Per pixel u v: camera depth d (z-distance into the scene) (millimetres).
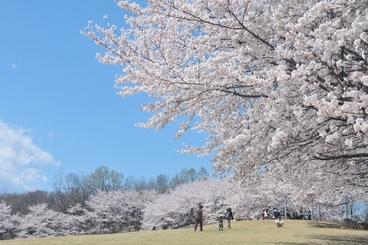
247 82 8742
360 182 22453
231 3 9391
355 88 8242
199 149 12406
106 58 10211
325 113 7598
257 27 9578
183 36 10508
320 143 10219
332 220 42500
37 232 83250
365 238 23953
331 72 8461
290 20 9625
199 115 11047
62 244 20594
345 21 9055
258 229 32875
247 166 10805
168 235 26766
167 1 9789
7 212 82125
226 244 19688
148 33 10289
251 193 50875
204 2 9492
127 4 10141
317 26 9266
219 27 9750
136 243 20328
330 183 20641
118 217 88125
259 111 9812
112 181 103875
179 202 73812
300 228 33312
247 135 9188
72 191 99875
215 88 9531
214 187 67250
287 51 8719
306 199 32219
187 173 106250
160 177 110500
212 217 65438
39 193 102000
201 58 10188
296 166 12297
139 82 9922
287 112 8828
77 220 85938
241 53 9547
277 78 8242
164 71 9516
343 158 11484
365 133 7500
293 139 9562
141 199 94312
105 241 21953
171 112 10367
